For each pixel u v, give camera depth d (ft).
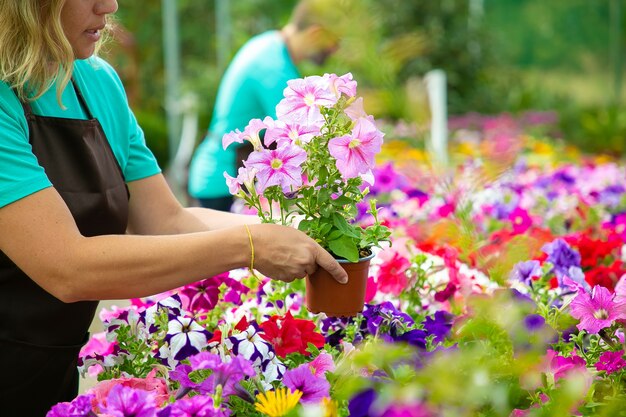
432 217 11.18
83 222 5.84
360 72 19.81
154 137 30.35
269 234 5.36
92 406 5.20
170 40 27.63
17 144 5.28
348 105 5.61
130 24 32.91
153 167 6.78
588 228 10.95
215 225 6.72
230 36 32.37
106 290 5.24
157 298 7.41
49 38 5.29
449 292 7.29
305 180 5.60
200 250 5.28
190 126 21.89
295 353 5.85
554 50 37.68
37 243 5.15
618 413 5.00
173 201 6.84
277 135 5.51
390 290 7.21
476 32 34.50
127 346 5.93
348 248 5.55
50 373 5.98
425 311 7.37
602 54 36.73
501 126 23.45
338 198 5.61
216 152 11.90
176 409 4.75
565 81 37.45
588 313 5.90
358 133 5.33
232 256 5.34
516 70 36.73
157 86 33.32
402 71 31.32
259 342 5.63
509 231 9.73
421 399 4.71
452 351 5.27
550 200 12.93
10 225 5.14
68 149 5.83
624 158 31.14
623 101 35.88
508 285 6.94
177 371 5.43
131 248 5.22
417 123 17.92
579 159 21.39
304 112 5.54
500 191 12.05
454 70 33.86
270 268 5.40
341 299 5.70
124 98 6.58
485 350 5.31
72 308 5.93
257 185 5.45
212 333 6.10
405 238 9.08
